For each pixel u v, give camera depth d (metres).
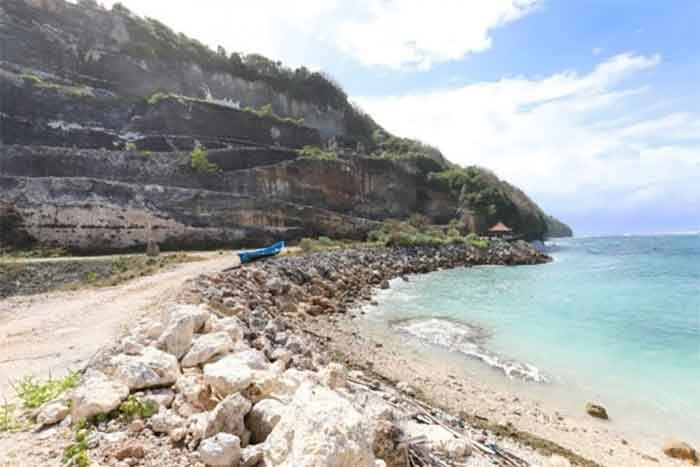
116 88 43.16
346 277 22.48
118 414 3.97
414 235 39.50
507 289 22.95
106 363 4.98
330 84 69.62
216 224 30.05
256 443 3.79
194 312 6.79
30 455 3.41
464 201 56.53
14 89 31.94
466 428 7.04
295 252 26.61
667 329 14.16
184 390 4.45
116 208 26.03
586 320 15.54
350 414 3.06
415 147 68.56
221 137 42.81
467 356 11.53
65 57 40.28
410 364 10.70
